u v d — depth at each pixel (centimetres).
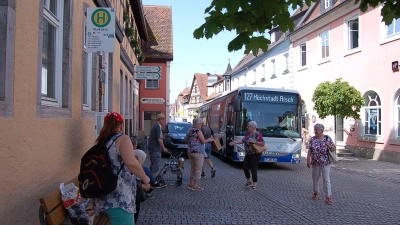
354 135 1969
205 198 844
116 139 354
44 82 540
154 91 3231
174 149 1839
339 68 2117
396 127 1675
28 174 435
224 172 1326
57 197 453
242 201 816
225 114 1686
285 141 1405
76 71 648
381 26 1755
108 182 340
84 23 714
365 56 1877
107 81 1054
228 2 390
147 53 3194
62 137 563
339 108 1611
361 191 975
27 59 434
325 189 805
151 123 3234
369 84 1848
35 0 458
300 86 2631
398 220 666
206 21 418
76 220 455
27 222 432
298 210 735
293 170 1426
